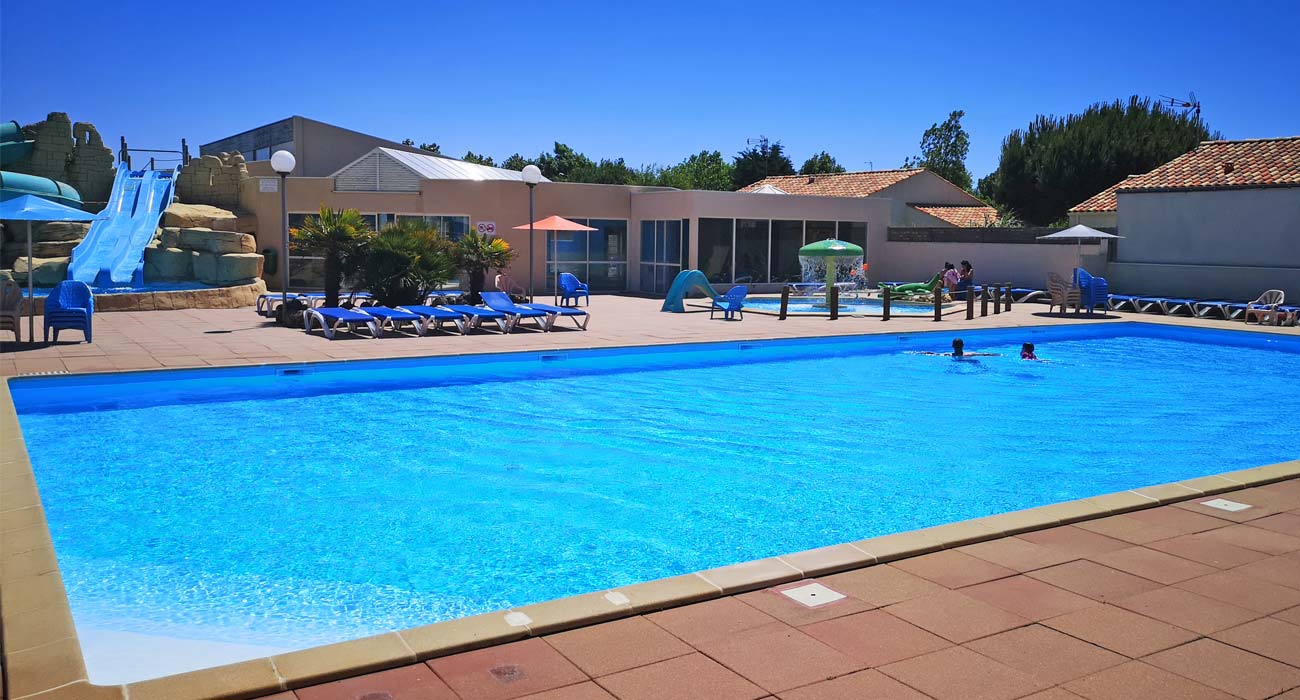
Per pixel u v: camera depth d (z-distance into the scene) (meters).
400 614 5.02
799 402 11.70
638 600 4.28
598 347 14.90
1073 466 8.59
